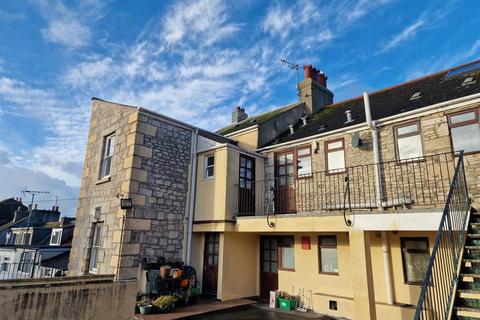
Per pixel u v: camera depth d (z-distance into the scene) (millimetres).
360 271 6402
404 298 7258
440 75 10594
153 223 8781
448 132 7258
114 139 10016
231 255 9195
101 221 9367
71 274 9844
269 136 11781
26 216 27875
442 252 5141
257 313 7859
